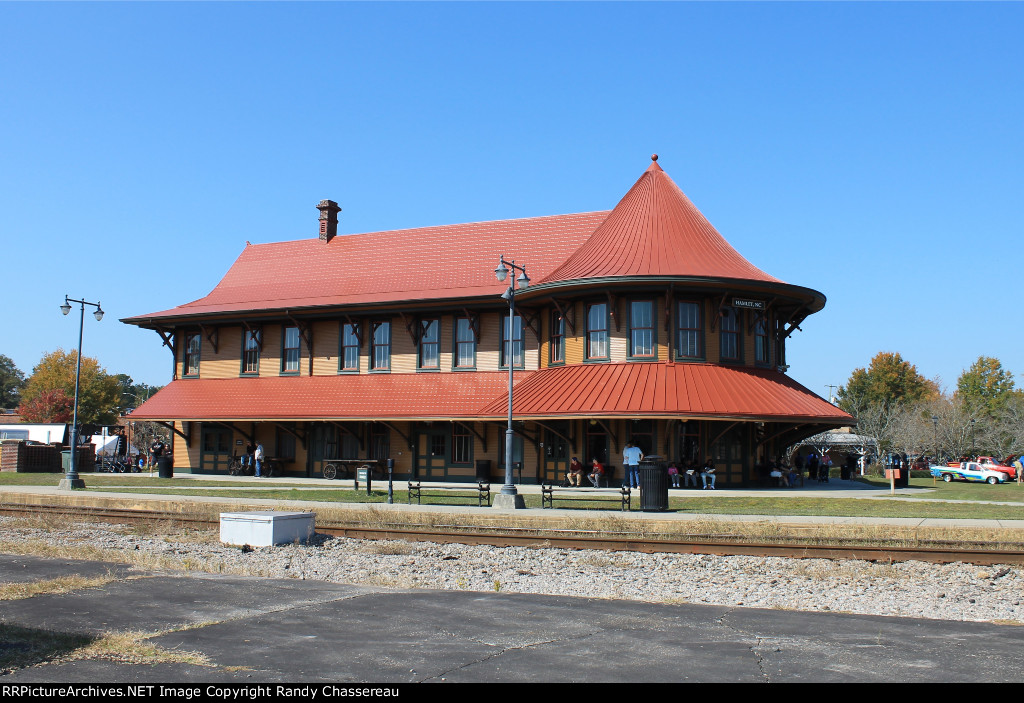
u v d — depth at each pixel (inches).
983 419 2923.2
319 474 1615.4
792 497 1106.1
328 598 513.3
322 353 1658.5
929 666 367.6
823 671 359.6
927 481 1784.0
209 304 1784.0
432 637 417.1
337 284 1720.0
